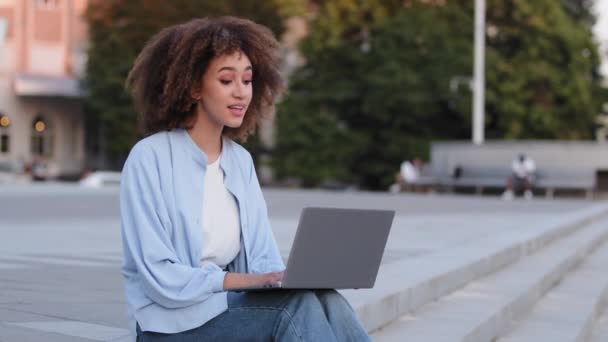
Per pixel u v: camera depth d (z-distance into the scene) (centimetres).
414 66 3622
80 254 797
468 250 823
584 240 1184
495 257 806
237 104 305
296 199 2128
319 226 278
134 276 295
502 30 3803
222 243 310
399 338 473
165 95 303
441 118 3841
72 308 494
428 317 546
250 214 320
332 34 3650
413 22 3609
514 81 3659
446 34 3628
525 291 684
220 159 314
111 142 3841
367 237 296
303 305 286
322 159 3738
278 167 3778
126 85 316
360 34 3878
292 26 4047
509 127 3700
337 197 2314
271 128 3872
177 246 297
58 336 410
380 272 637
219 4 3494
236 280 289
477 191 2795
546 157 2680
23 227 1135
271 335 289
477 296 645
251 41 309
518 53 3772
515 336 596
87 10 3719
